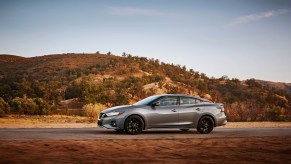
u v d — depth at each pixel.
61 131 15.59
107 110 14.94
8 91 65.81
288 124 24.73
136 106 14.95
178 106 15.45
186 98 15.73
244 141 12.80
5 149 9.98
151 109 15.02
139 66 152.00
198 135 14.86
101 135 14.16
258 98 118.56
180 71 162.25
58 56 183.50
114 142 11.82
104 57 177.25
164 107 15.23
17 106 43.00
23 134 13.97
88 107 36.91
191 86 127.44
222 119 15.99
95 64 163.38
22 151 9.77
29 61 179.50
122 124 14.58
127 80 110.00
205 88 124.06
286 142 12.68
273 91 137.62
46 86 76.75
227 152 10.36
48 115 41.22
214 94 97.44
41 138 12.60
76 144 11.16
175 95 15.66
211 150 10.69
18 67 168.62
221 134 15.45
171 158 9.23
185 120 15.42
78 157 9.12
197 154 9.92
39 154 9.41
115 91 78.44
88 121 26.41
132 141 12.17
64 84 116.06
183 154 9.88
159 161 8.77
